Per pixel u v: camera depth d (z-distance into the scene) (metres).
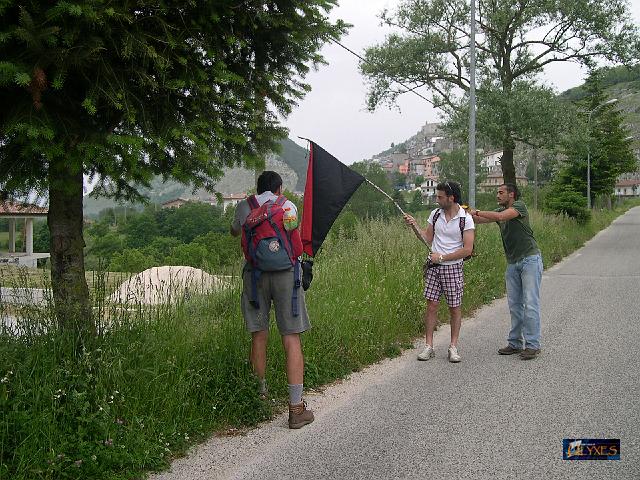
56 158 3.60
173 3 3.89
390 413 4.88
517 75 24.25
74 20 3.41
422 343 7.41
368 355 6.50
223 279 6.30
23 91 3.54
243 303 4.77
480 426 4.55
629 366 6.12
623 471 3.76
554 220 24.03
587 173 41.12
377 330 6.88
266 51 4.68
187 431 4.26
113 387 3.99
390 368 6.27
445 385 5.62
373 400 5.22
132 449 3.79
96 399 3.84
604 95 41.34
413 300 7.98
